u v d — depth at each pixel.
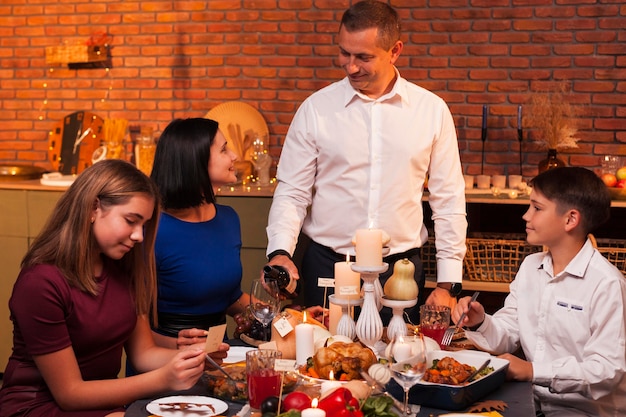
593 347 2.25
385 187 3.00
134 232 2.08
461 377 1.93
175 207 2.67
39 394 2.09
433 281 4.25
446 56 4.58
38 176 4.73
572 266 2.33
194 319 2.70
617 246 4.24
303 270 3.17
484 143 4.55
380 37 2.80
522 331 2.43
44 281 2.02
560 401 2.32
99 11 5.03
